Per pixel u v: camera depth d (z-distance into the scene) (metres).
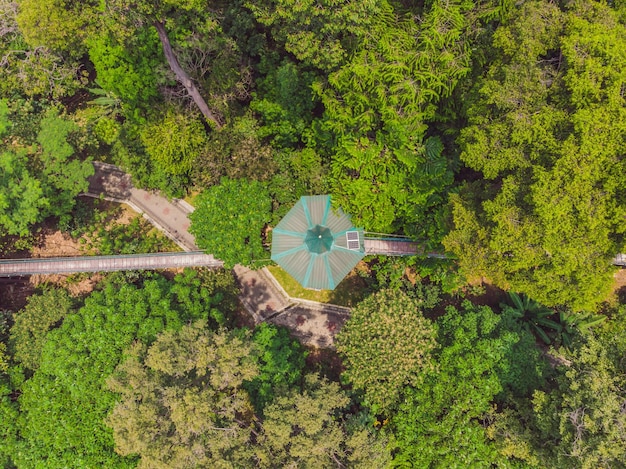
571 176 21.70
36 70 30.08
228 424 25.73
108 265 32.66
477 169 24.59
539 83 23.11
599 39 21.55
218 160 29.59
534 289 24.70
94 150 35.53
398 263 32.16
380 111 26.20
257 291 35.06
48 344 28.17
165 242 34.94
